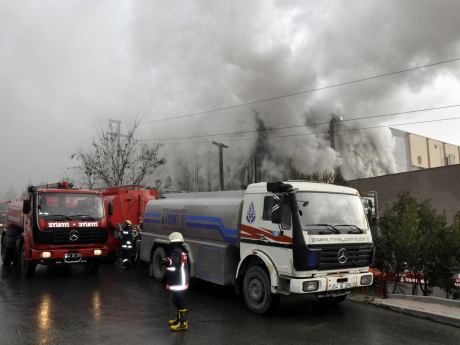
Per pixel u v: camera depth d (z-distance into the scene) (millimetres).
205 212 8836
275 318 6816
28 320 6461
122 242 12453
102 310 7160
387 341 5676
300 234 6500
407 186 20797
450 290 9242
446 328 6332
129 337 5676
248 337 5773
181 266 6168
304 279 6430
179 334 5863
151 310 7219
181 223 9609
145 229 11281
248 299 7281
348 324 6512
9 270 11969
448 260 8773
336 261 6773
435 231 9148
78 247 10609
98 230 10883
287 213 6730
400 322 6660
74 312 7000
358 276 6996
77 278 10586
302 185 6957
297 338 5762
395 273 9562
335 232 6867
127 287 9352
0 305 7473
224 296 8586
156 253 10438
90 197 11109
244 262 7594
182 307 6066
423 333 6062
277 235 6836
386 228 9781
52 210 10430
